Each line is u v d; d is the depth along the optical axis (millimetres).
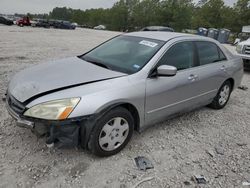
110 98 3035
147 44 3979
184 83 4027
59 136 2873
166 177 3041
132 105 3344
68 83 3076
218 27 60312
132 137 3854
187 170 3207
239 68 5504
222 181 3051
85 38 24391
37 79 3217
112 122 3209
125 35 4590
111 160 3260
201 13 64500
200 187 2924
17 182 2756
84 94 2934
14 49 12328
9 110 3119
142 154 3447
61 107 2805
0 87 5570
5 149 3285
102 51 4277
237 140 4086
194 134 4156
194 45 4402
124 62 3732
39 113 2793
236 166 3365
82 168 3053
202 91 4551
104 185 2824
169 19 68938
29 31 29516
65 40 20234
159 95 3650
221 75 4914
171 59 3891
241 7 50969
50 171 2959
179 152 3584
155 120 3828
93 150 3123
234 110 5426
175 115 4234
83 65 3703
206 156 3555
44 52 11977
